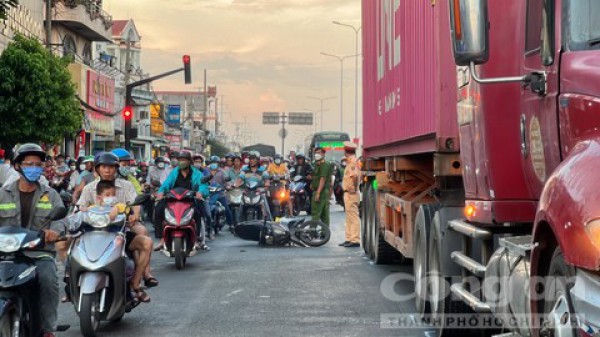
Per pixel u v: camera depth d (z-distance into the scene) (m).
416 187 13.21
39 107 32.09
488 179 7.98
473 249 8.75
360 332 10.15
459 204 9.91
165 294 13.30
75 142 45.31
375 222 17.16
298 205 33.38
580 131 6.18
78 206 10.80
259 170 27.80
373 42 17.00
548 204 5.94
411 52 12.20
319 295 13.05
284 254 19.36
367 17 18.05
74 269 9.71
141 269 10.81
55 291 8.40
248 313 11.52
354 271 16.02
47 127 32.91
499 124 7.90
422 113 11.17
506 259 7.45
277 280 14.82
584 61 6.24
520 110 7.74
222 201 24.77
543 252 6.25
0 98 31.61
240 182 25.66
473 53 6.55
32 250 8.14
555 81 6.66
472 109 8.44
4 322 7.74
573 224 5.45
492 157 7.90
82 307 9.53
